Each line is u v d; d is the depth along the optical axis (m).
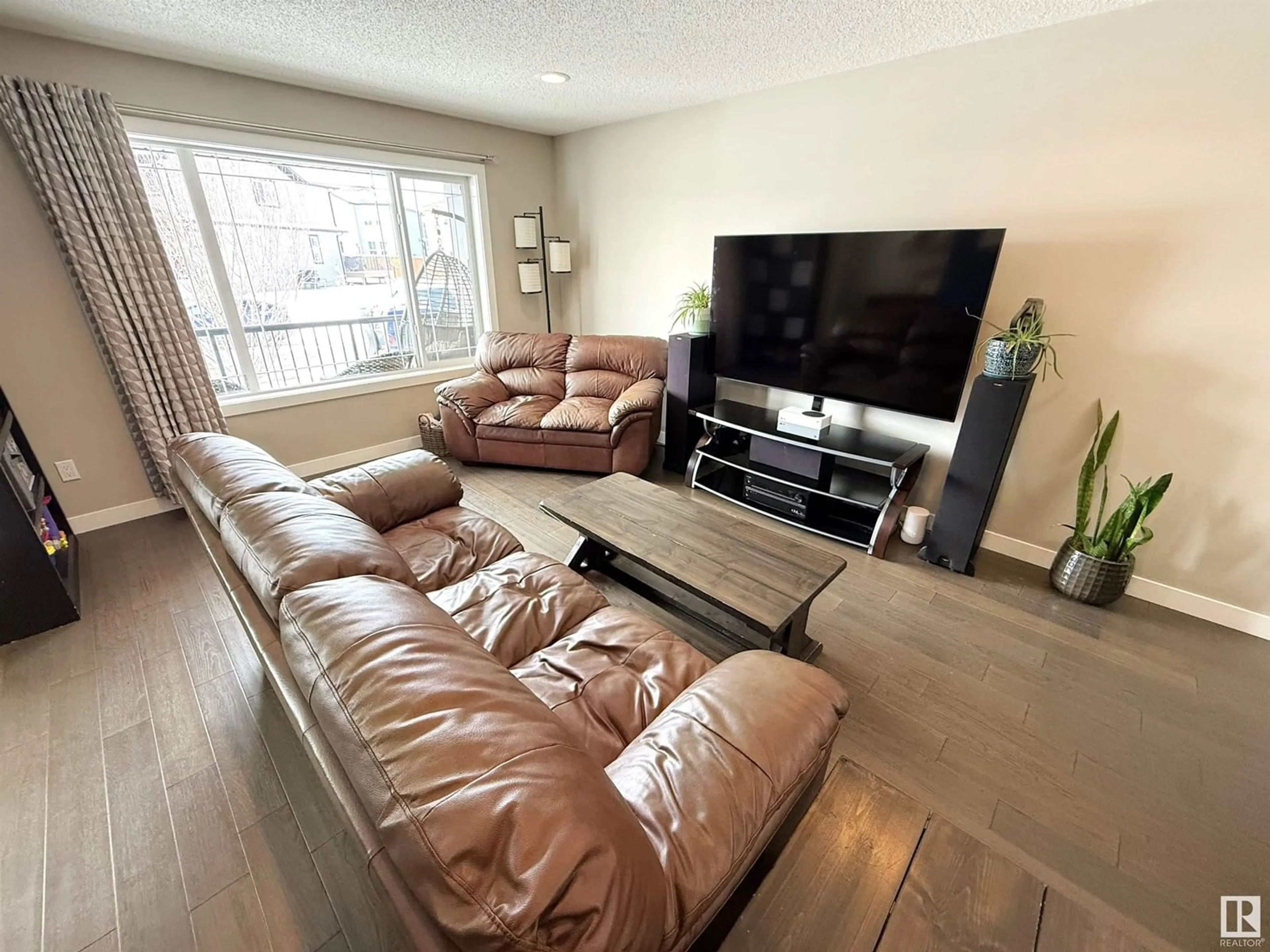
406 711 0.62
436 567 1.70
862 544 2.65
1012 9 1.90
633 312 4.14
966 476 2.34
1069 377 2.28
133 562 2.47
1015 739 1.60
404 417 3.96
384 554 1.14
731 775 0.83
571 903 0.48
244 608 1.08
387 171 3.58
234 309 3.17
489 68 2.63
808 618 2.15
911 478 2.63
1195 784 1.47
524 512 3.06
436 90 3.00
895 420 2.87
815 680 1.02
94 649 1.92
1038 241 2.24
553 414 3.51
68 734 1.59
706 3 1.93
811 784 0.98
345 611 0.78
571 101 3.19
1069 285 2.20
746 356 3.13
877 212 2.68
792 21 2.06
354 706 0.64
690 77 2.72
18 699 1.71
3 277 2.35
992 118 2.25
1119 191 2.03
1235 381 1.94
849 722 1.66
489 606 1.47
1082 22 1.97
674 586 2.38
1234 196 1.82
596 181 4.02
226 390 3.27
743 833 0.78
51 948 1.10
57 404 2.58
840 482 2.86
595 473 3.63
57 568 2.17
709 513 2.11
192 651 1.92
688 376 3.32
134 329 2.61
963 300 2.28
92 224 2.42
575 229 4.33
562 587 1.56
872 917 1.08
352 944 1.10
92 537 2.70
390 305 3.91
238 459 1.43
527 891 0.48
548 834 0.51
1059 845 1.31
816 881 1.14
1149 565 2.25
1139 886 1.22
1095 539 2.20
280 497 1.24
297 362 3.59
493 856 0.49
